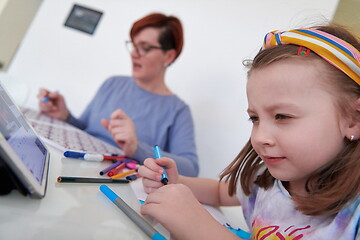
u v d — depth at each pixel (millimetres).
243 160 523
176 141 948
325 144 320
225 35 1200
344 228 312
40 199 268
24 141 304
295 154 325
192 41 1268
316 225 350
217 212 523
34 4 1565
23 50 1562
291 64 333
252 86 362
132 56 1075
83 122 1167
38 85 1533
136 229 269
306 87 319
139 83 1130
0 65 1481
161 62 1073
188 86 1249
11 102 393
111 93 1157
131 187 418
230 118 1134
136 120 1021
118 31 1485
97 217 270
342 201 327
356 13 850
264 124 348
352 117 327
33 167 273
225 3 1218
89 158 486
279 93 328
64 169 391
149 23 1036
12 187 257
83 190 332
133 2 1479
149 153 672
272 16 1093
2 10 1386
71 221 248
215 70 1200
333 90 321
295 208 384
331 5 914
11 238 198
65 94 1509
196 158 857
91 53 1508
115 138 633
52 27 1574
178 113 1041
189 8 1308
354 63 327
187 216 297
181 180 516
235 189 547
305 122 317
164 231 290
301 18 981
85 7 1564
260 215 439
